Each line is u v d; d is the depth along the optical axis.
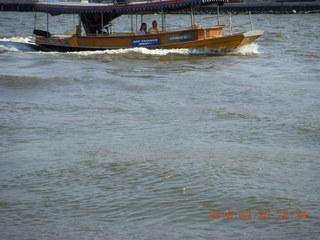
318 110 27.55
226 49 49.66
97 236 13.41
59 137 22.38
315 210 14.79
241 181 16.91
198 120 25.34
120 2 50.50
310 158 19.56
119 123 24.66
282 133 23.12
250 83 35.53
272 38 71.25
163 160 19.02
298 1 155.38
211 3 50.00
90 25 52.50
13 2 145.75
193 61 46.38
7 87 33.41
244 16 135.50
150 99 30.05
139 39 50.22
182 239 13.18
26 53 51.25
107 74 38.16
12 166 18.55
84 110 27.31
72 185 16.67
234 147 20.88
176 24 103.69
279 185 16.61
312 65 45.34
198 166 18.34
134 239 13.23
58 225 14.02
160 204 15.18
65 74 37.97
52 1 54.12
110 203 15.28
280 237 13.27
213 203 15.23
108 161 18.91
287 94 31.67
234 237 13.26
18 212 14.79
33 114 26.48
